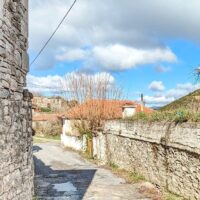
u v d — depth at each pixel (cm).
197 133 972
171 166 1158
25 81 732
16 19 654
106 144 2081
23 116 707
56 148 3278
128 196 1148
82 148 2777
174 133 1122
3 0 571
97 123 2575
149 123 1355
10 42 611
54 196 1145
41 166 1973
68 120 3356
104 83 2794
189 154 1030
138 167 1502
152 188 1234
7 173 584
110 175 1595
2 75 563
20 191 670
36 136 5019
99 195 1164
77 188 1281
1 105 556
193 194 1005
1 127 554
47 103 6981
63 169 1833
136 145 1532
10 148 605
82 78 2908
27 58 741
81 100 2862
